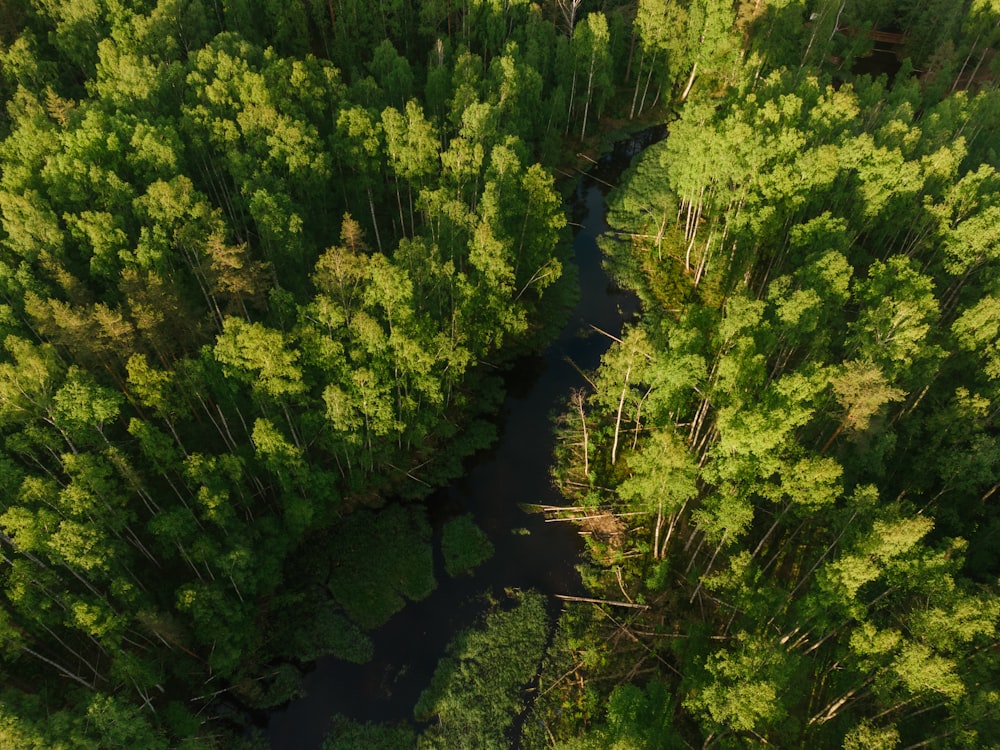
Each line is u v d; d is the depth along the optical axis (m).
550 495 62.97
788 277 57.84
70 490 42.78
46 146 67.31
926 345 55.47
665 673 50.22
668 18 107.88
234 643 49.22
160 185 59.97
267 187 68.75
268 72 78.25
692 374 50.50
